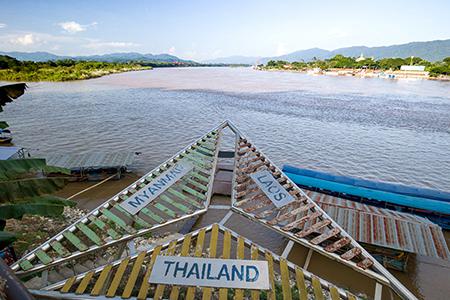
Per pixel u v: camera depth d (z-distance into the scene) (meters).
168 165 11.98
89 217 9.17
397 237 13.54
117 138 36.12
